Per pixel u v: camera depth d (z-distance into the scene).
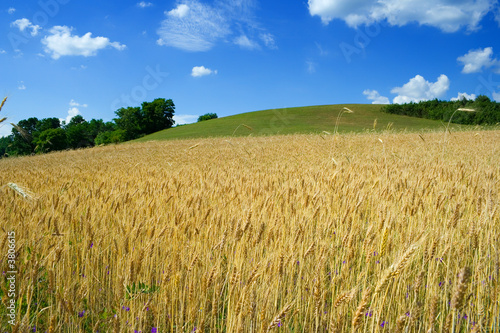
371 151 19.58
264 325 2.53
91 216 5.16
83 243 4.33
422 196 5.88
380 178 7.62
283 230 4.21
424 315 3.05
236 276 2.79
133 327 2.97
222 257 3.98
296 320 3.21
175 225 4.63
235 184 7.88
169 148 34.59
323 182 7.44
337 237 4.49
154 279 3.91
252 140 37.41
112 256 4.18
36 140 80.75
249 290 2.56
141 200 6.25
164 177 10.87
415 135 29.67
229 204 5.79
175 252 3.87
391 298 3.08
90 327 3.43
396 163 12.56
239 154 22.78
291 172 11.77
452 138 25.59
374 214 5.55
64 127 125.44
